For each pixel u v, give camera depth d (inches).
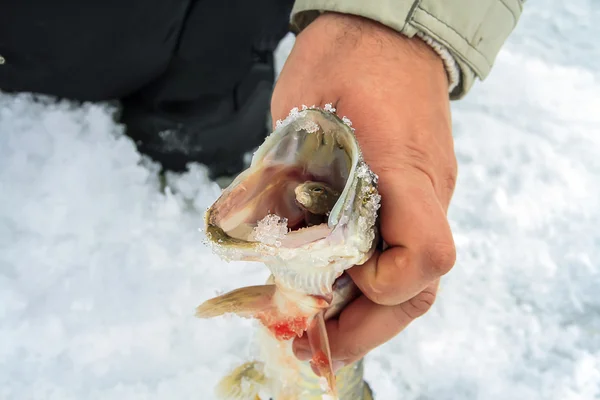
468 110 28.1
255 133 22.6
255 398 16.7
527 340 21.2
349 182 11.4
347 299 13.9
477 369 20.4
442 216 12.6
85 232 20.2
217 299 13.9
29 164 21.0
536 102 28.9
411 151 13.4
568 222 24.3
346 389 16.4
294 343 14.2
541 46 31.8
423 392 20.0
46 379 17.9
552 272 22.8
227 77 21.1
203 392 18.4
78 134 21.8
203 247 20.8
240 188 11.6
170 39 19.8
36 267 19.3
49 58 19.5
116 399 17.9
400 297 12.8
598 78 30.5
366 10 14.8
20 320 18.4
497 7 15.4
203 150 21.9
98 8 18.4
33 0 17.9
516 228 23.9
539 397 20.1
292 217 12.0
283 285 13.0
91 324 18.8
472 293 22.0
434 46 15.1
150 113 21.5
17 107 21.7
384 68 14.2
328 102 14.3
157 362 18.7
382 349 20.4
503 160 26.1
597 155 26.8
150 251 20.3
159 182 22.0
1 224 19.9
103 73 20.2
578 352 21.0
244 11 20.0
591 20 33.6
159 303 19.5
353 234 11.8
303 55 15.0
